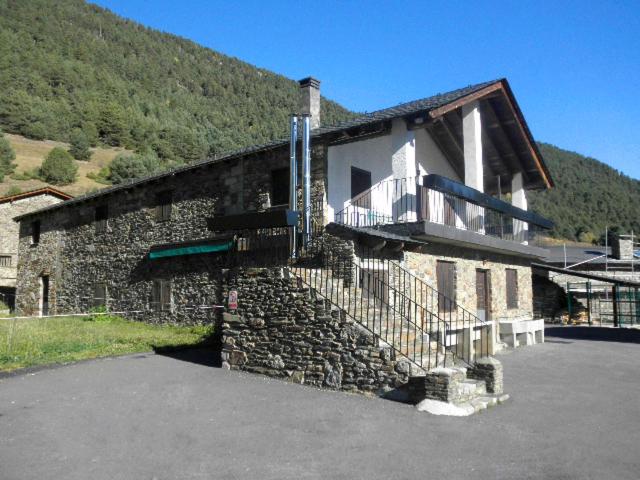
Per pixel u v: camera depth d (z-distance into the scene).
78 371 9.96
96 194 20.39
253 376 9.61
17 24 129.88
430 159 16.89
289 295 9.52
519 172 17.97
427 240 13.05
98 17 175.50
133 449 5.79
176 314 16.86
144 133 96.12
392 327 9.67
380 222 14.26
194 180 16.62
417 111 11.81
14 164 67.31
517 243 16.42
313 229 12.63
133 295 18.69
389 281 11.45
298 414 7.14
